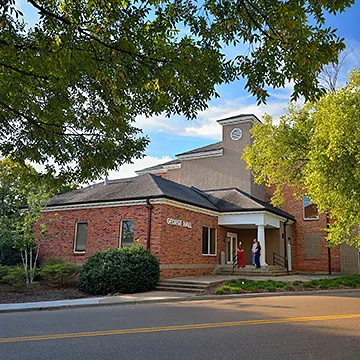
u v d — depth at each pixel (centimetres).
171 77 718
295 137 2114
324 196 1691
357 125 1512
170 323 866
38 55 720
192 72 731
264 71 676
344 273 2666
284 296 1430
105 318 948
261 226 2283
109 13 686
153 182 2105
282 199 2373
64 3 712
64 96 927
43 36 678
